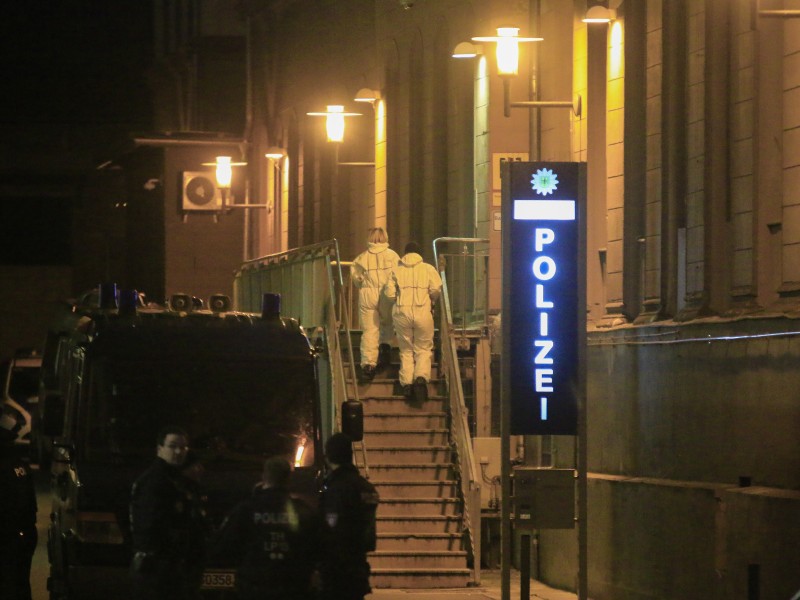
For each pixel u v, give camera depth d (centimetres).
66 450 5256
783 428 4912
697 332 5497
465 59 8512
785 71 5200
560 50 7162
